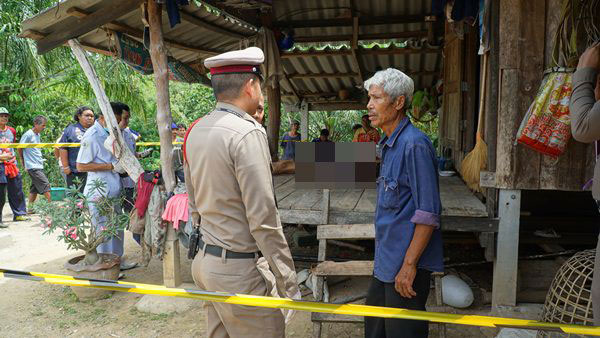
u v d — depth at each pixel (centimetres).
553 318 279
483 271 475
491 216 359
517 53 341
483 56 414
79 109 707
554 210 528
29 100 1043
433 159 225
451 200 402
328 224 387
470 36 519
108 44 511
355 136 746
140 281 484
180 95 1627
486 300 388
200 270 214
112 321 392
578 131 197
